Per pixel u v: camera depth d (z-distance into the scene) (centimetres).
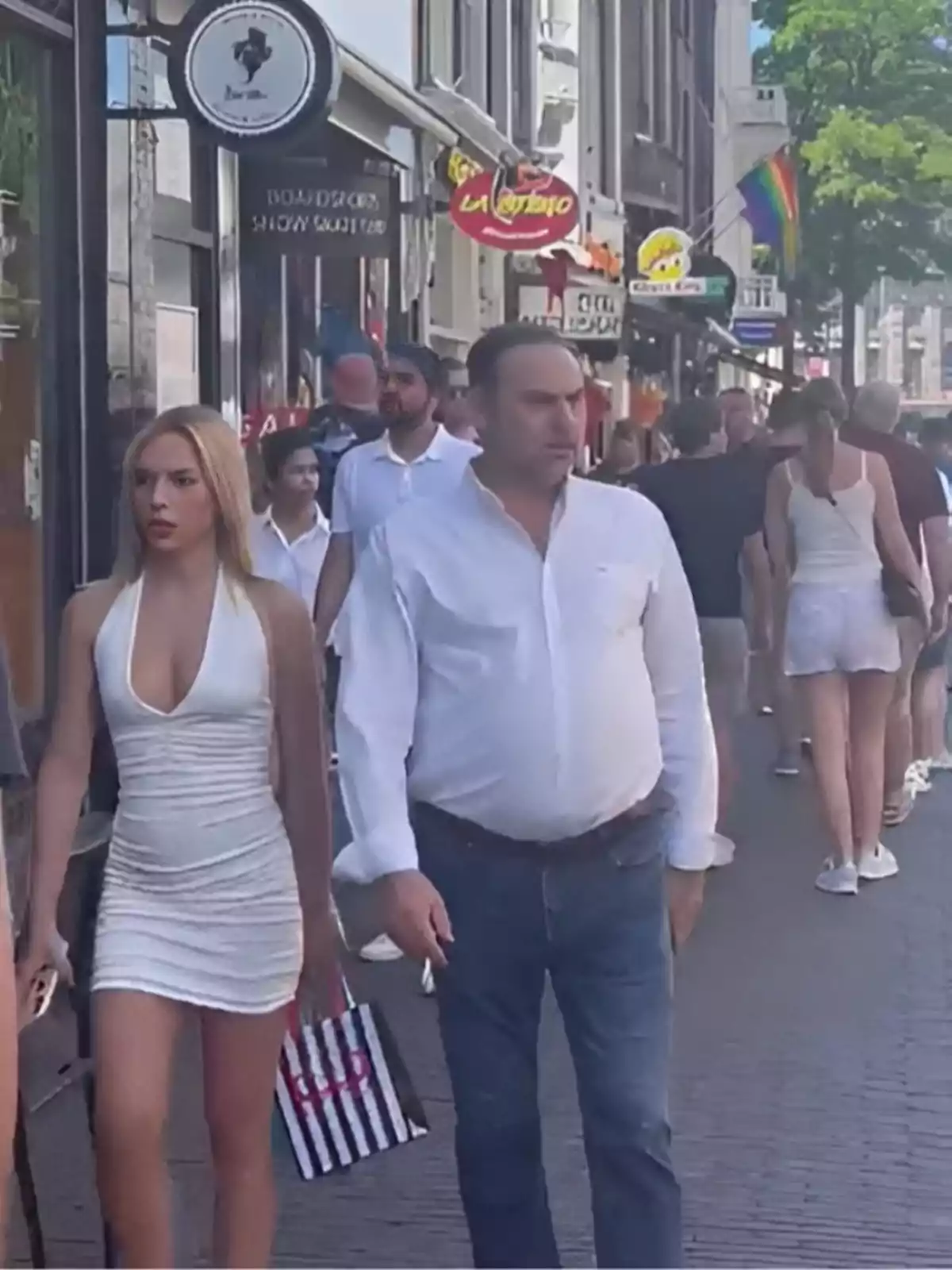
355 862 419
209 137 1036
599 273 2628
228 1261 452
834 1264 523
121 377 1056
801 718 1079
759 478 928
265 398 1462
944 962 811
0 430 955
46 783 444
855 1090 656
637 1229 426
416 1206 562
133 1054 429
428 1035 716
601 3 3209
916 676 1191
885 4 4069
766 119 4853
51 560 1004
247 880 439
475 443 876
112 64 1054
